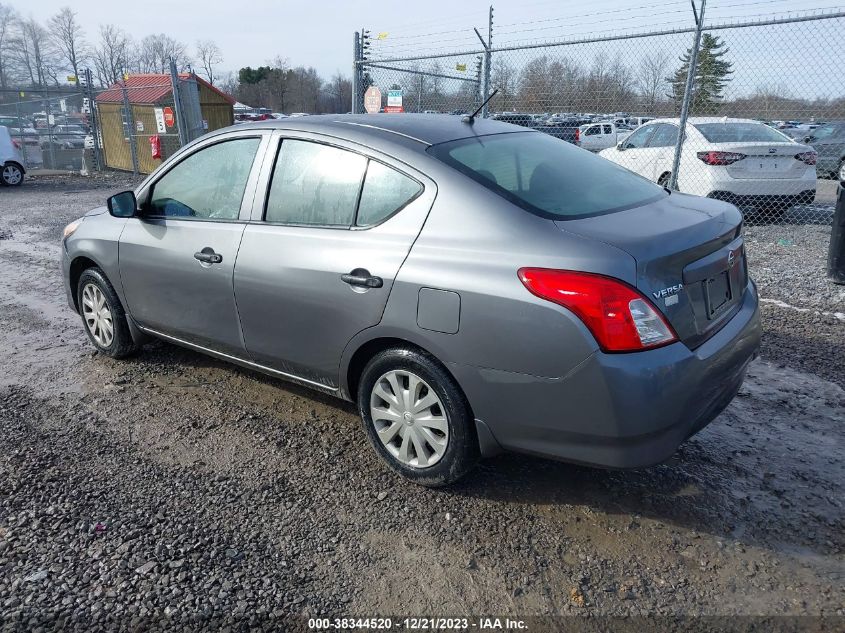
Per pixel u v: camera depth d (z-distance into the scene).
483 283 2.71
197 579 2.61
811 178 9.60
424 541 2.84
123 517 3.00
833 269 6.49
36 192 16.72
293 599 2.52
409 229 3.02
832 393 4.17
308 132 3.52
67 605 2.48
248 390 4.35
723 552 2.74
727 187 9.50
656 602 2.48
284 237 3.45
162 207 4.21
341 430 3.81
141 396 4.27
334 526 2.94
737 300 3.19
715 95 8.55
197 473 3.38
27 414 4.04
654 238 2.67
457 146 3.25
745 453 3.48
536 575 2.63
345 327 3.19
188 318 4.05
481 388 2.79
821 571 2.62
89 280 4.76
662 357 2.54
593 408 2.56
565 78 9.66
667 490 3.17
